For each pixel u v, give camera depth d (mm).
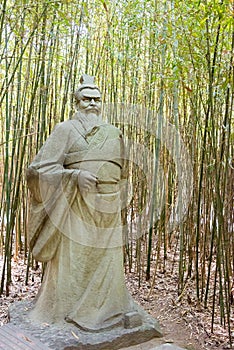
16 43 3545
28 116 3836
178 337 2994
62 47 4500
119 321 2705
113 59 4535
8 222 3865
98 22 4812
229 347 2840
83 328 2604
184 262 4066
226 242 3145
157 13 4027
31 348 2334
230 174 3359
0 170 5523
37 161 2771
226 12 2891
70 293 2709
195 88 4133
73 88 4168
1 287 3744
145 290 3918
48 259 2805
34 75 4215
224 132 3162
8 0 3877
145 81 4656
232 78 3062
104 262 2791
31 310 2887
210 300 3637
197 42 3646
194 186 4094
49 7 3828
